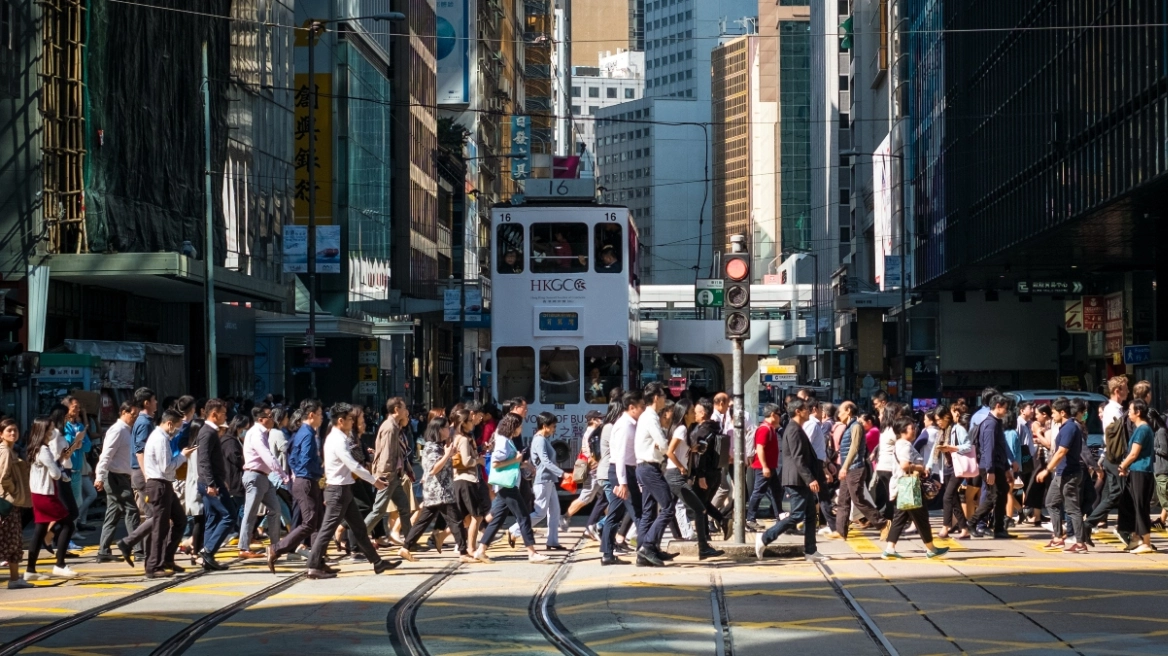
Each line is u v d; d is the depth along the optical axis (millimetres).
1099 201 42438
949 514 21125
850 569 16953
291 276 59031
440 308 66625
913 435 18078
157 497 16766
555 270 28406
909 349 77750
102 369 32031
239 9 50469
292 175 58469
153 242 41406
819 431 22062
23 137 34969
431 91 89188
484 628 12609
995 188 58062
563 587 15539
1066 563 17531
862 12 113875
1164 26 35969
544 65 141000
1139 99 38281
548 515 20250
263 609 13945
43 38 35844
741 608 13688
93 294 39750
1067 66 46438
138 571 17656
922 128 77375
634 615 13273
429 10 88625
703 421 19859
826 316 129250
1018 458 22344
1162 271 51406
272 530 18500
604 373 28250
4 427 15922
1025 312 73500
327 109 64688
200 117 45562
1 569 18125
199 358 47812
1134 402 18812
